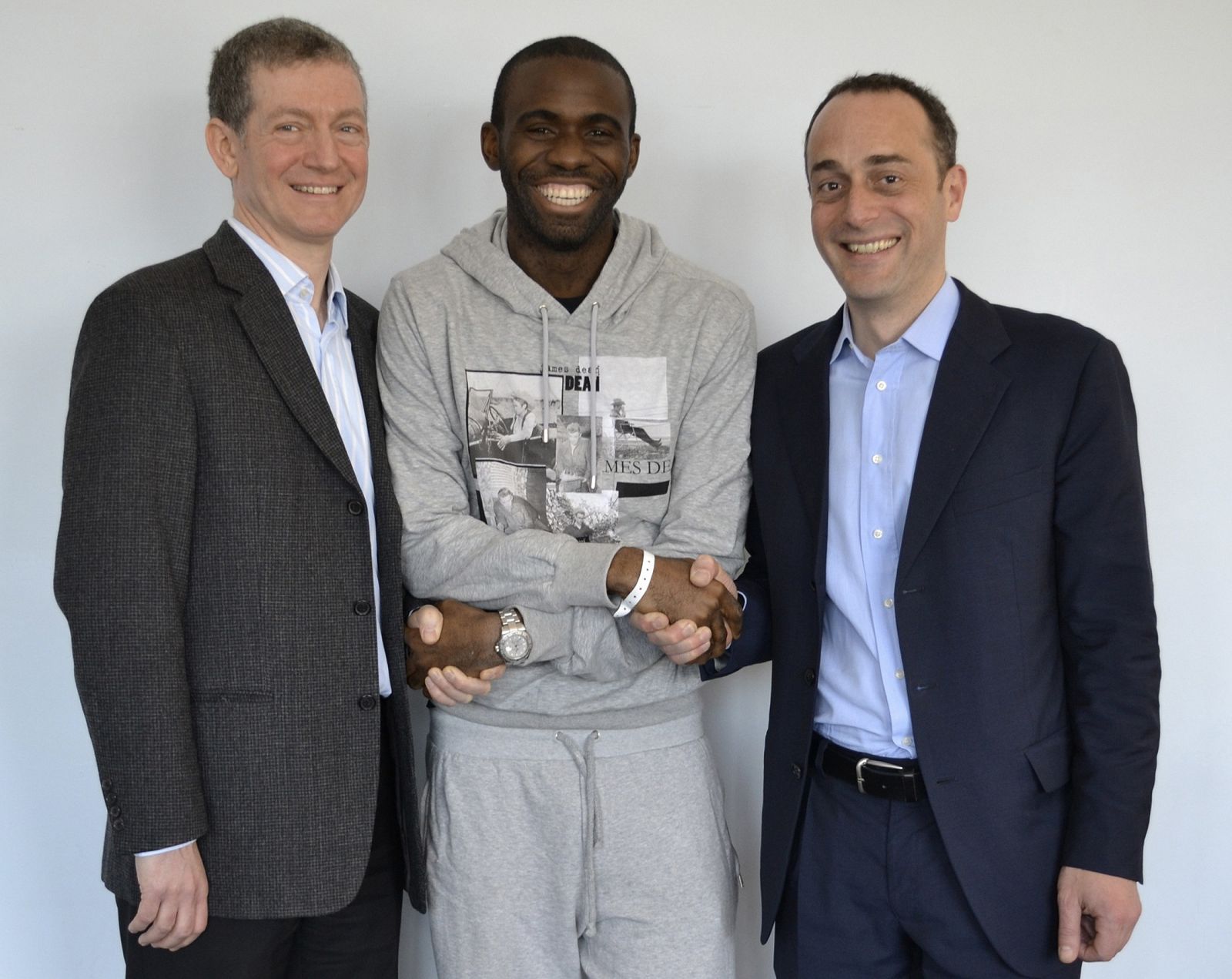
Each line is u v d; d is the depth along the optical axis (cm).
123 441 153
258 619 161
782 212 238
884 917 173
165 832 153
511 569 172
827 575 176
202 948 165
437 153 230
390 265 232
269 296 168
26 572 223
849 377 181
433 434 182
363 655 170
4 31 214
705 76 234
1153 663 160
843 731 176
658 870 183
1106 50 236
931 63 236
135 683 152
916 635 165
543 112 178
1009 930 162
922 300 172
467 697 176
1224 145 237
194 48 220
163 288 162
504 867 180
